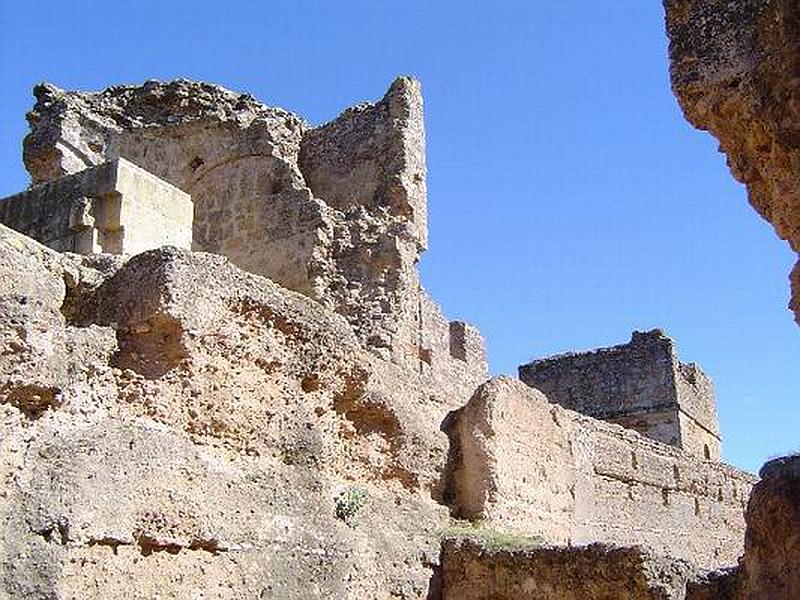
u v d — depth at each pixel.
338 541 15.56
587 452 26.34
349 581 15.54
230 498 14.13
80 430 12.56
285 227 25.81
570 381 41.56
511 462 21.44
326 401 16.50
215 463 14.15
